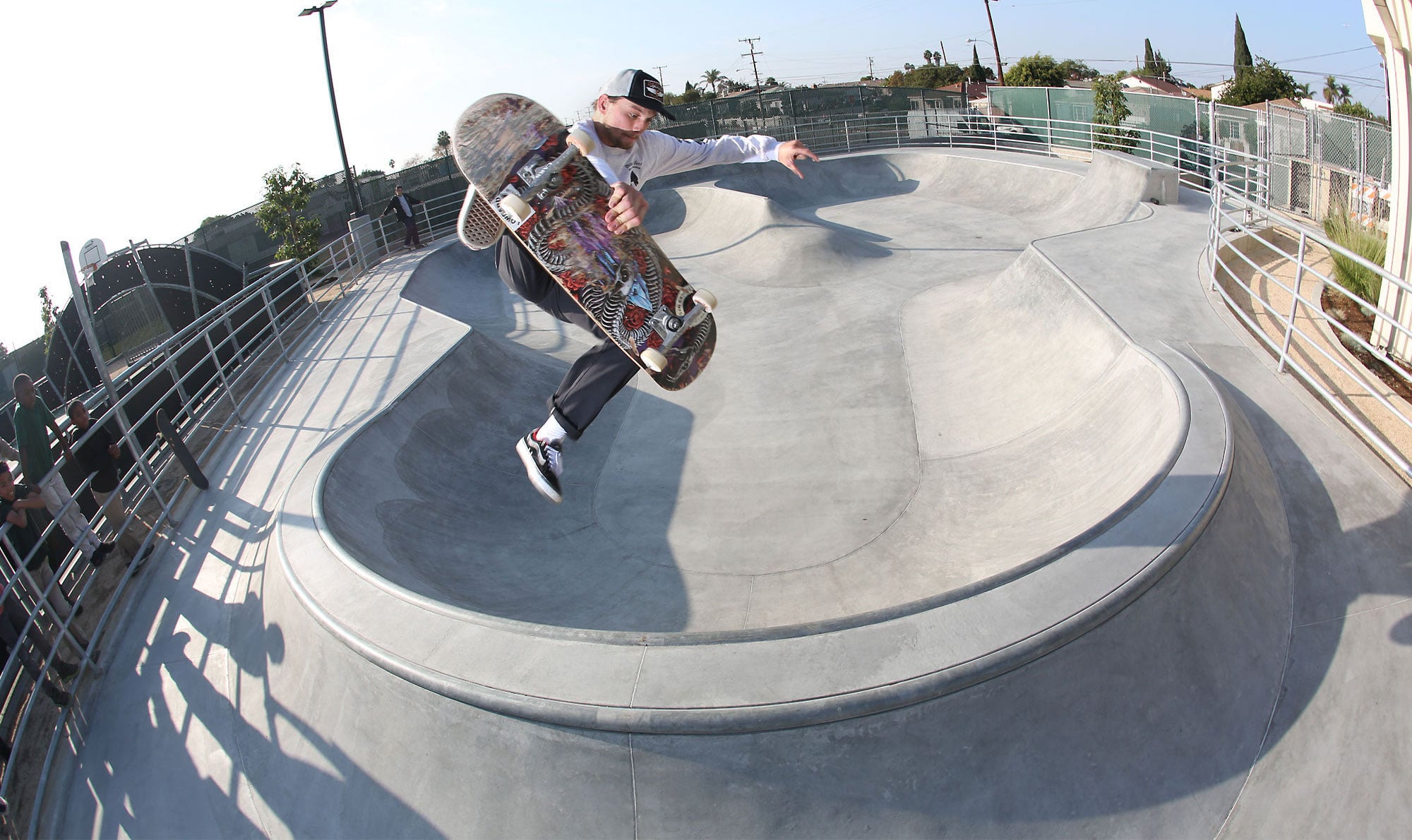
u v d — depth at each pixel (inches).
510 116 90.0
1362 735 152.6
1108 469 232.7
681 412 360.8
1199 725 147.6
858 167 869.2
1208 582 160.7
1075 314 315.6
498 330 518.6
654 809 129.6
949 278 508.4
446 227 830.5
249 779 162.1
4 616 173.6
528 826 134.0
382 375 352.5
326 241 868.0
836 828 127.3
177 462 299.7
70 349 462.6
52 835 162.6
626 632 147.2
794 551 254.5
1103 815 135.0
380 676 152.5
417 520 261.9
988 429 303.9
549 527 287.4
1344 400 235.1
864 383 364.5
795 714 127.8
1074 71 1819.6
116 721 183.6
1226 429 196.9
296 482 237.0
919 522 259.3
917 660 134.7
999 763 133.0
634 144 97.7
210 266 538.3
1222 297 301.6
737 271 576.1
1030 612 142.7
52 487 209.6
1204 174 640.4
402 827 142.3
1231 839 137.4
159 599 221.9
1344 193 450.0
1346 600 177.6
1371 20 251.6
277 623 185.8
